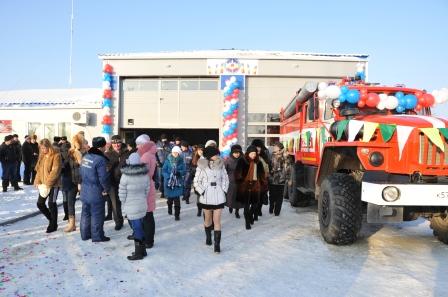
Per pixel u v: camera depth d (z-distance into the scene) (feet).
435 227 20.84
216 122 60.59
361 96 22.39
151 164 19.79
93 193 20.61
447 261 17.61
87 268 16.60
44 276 15.58
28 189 41.55
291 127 35.40
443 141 17.61
